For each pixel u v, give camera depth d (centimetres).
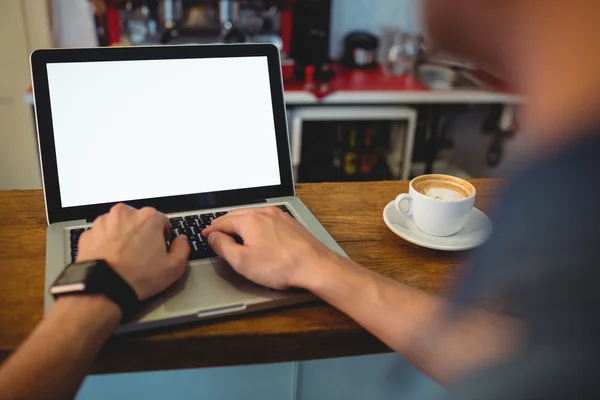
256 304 57
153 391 76
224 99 80
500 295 31
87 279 50
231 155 80
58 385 43
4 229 73
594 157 26
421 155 215
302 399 81
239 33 211
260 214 65
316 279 56
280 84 83
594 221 27
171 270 58
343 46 244
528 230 29
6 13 202
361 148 221
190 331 54
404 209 80
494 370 31
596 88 25
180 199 77
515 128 29
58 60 72
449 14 27
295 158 201
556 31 25
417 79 215
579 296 28
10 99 213
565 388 29
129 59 76
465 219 73
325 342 57
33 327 53
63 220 72
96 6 205
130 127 76
